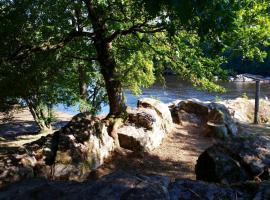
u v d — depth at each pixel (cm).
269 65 6588
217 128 1664
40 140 1158
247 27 1257
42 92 1543
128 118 1481
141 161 1319
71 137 1148
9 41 1115
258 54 1409
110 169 1223
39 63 1212
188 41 1484
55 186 382
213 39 925
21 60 1170
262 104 2419
